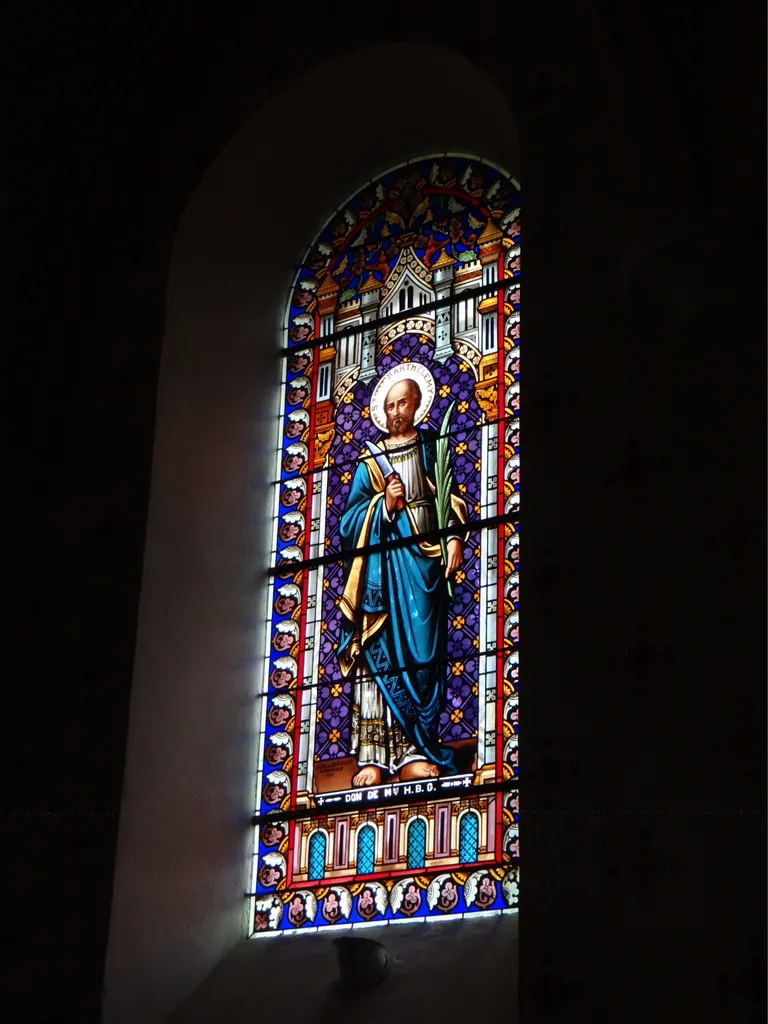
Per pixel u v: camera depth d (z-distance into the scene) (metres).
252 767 8.16
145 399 8.46
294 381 9.03
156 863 7.61
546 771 6.59
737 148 7.10
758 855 6.05
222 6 9.20
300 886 7.76
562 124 7.79
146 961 7.41
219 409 8.70
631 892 6.23
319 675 8.20
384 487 8.42
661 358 7.02
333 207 9.25
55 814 7.73
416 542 8.16
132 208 9.04
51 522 8.48
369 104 8.86
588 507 6.94
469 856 7.34
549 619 6.84
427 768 7.66
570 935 6.27
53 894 7.55
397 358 8.72
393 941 7.25
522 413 7.27
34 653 8.19
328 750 8.00
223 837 7.90
